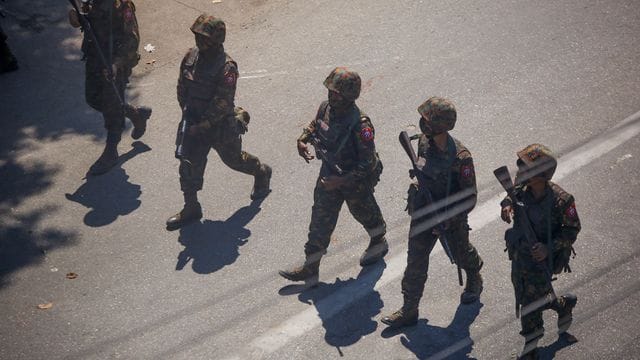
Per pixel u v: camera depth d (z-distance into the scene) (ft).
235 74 40.96
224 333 37.29
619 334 35.29
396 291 38.91
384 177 46.50
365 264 40.63
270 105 53.78
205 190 46.98
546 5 61.77
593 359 34.19
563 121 49.67
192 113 41.52
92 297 40.09
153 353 36.60
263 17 63.62
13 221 45.29
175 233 43.86
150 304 39.40
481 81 53.98
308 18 63.00
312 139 37.29
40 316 39.06
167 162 49.49
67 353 36.99
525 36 58.29
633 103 50.52
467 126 49.98
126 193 47.14
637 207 42.65
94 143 51.49
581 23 59.11
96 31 45.80
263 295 39.37
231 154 43.14
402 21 61.52
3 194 47.39
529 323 32.73
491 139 48.75
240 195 46.39
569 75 53.67
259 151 49.70
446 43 58.44
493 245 41.01
